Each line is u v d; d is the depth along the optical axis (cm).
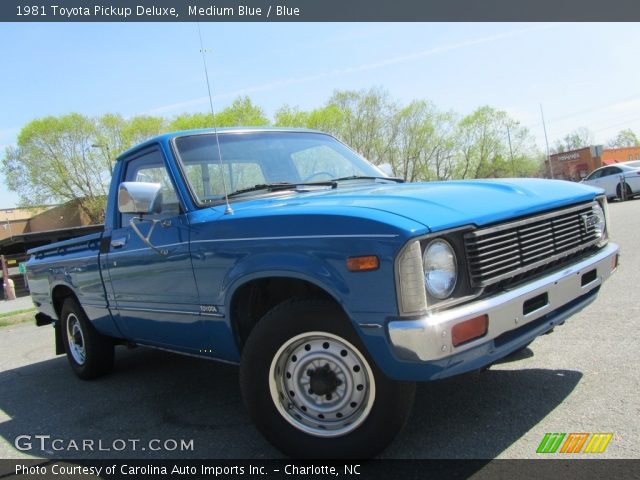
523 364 403
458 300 254
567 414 314
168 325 382
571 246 324
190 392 449
